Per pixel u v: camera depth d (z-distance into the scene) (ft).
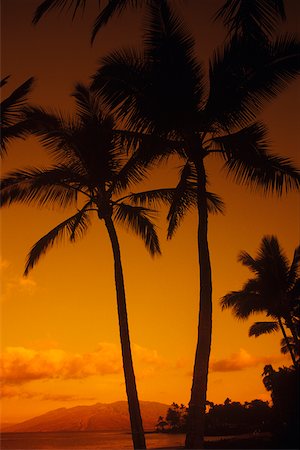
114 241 71.87
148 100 57.77
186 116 58.13
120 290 70.08
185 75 58.08
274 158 59.26
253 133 58.95
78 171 72.64
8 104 65.31
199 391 53.16
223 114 59.16
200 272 56.65
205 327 54.90
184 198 69.31
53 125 67.62
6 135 65.51
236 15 48.37
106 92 57.77
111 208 72.90
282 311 122.52
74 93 73.46
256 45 50.57
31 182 69.36
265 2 48.01
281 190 59.36
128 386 66.08
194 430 52.03
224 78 58.49
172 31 58.03
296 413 62.69
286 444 63.16
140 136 60.70
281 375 66.44
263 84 58.59
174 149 62.18
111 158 72.18
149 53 58.03
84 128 71.41
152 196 74.64
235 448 91.20
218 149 60.64
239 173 60.03
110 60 57.52
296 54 56.90
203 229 57.77
